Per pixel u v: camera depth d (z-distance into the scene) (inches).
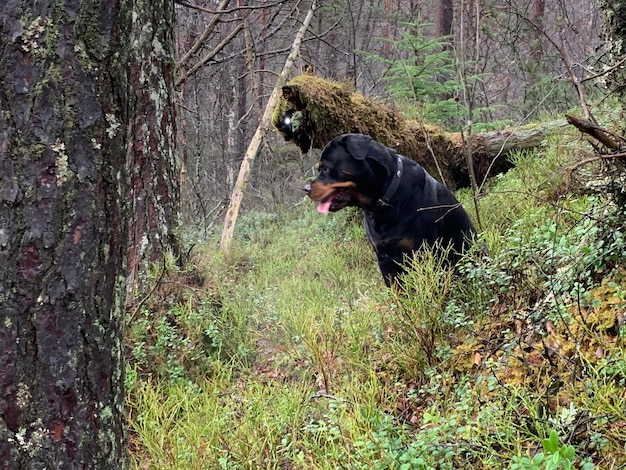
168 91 182.7
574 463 88.5
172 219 184.1
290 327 175.2
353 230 309.9
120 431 79.5
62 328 68.6
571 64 150.3
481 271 146.6
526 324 128.0
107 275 72.6
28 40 61.8
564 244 128.9
